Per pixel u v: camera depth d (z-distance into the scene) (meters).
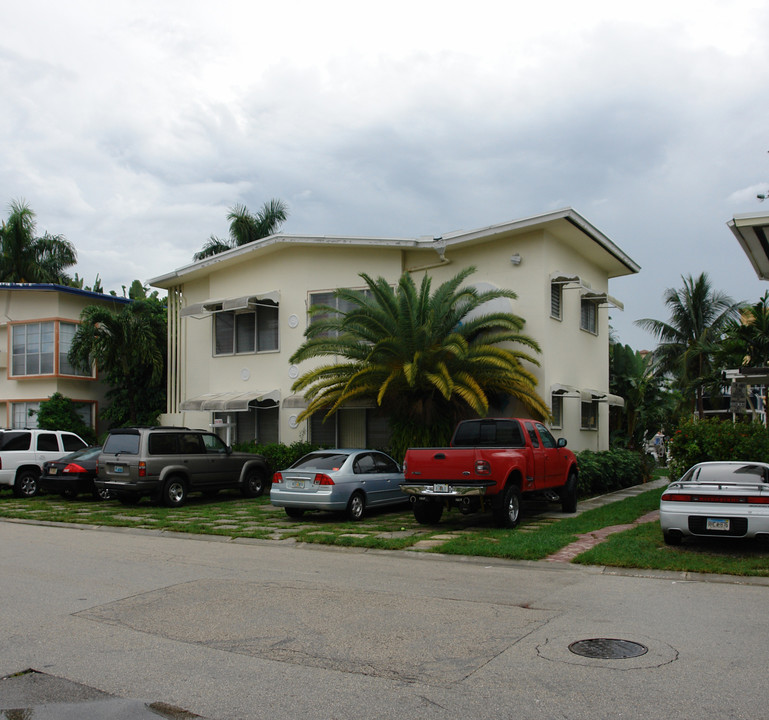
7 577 8.96
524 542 10.81
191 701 4.77
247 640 6.15
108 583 8.59
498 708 4.56
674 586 8.34
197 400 21.39
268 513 15.52
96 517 15.05
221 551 11.20
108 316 23.72
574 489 15.40
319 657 5.65
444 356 16.77
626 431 25.52
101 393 27.67
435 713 4.50
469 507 12.88
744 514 9.51
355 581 8.72
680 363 33.94
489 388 17.20
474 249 18.95
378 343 16.44
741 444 13.49
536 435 14.09
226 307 21.11
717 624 6.53
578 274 20.36
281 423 21.17
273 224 33.75
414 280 19.81
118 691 4.97
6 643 6.12
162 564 9.94
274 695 4.85
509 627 6.48
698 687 4.87
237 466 18.30
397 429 17.56
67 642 6.14
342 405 19.14
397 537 11.93
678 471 14.25
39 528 14.16
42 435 19.92
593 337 21.66
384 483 15.17
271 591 8.12
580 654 5.64
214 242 33.22
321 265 20.66
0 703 4.78
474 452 12.35
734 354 25.48
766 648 5.75
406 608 7.26
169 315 24.64
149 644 6.06
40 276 35.69
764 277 14.23
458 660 5.53
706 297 35.12
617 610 7.11
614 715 4.43
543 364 17.78
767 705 4.55
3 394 27.31
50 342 26.36
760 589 8.13
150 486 16.25
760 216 11.34
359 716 4.48
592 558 9.62
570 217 17.56
